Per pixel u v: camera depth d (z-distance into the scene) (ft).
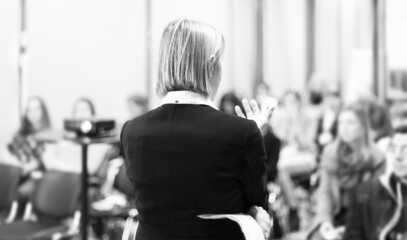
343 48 26.96
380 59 24.07
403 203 10.33
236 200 5.45
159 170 5.51
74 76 22.91
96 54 23.48
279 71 28.91
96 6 23.47
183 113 5.54
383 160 11.46
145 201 5.63
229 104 14.40
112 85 23.88
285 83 28.99
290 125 22.52
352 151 11.81
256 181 5.47
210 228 5.41
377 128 15.35
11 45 21.53
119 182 13.11
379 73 23.98
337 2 27.27
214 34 5.64
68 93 22.79
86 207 11.93
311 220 18.04
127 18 24.27
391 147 10.47
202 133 5.41
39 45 22.13
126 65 24.25
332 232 11.59
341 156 11.89
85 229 11.94
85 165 11.83
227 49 27.32
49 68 22.34
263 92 25.31
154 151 5.54
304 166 19.40
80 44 23.08
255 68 28.37
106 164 16.85
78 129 11.94
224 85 27.17
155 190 5.54
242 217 5.28
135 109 20.63
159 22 24.99
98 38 23.54
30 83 21.94
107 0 23.73
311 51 28.81
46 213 13.42
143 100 20.80
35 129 18.28
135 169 5.66
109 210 14.74
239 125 5.41
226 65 27.32
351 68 24.16
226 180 5.40
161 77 5.70
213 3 26.66
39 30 22.13
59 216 13.23
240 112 6.10
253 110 6.13
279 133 21.85
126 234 8.66
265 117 6.03
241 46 27.99
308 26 28.84
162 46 5.71
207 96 5.66
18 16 21.67
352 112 11.84
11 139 18.75
